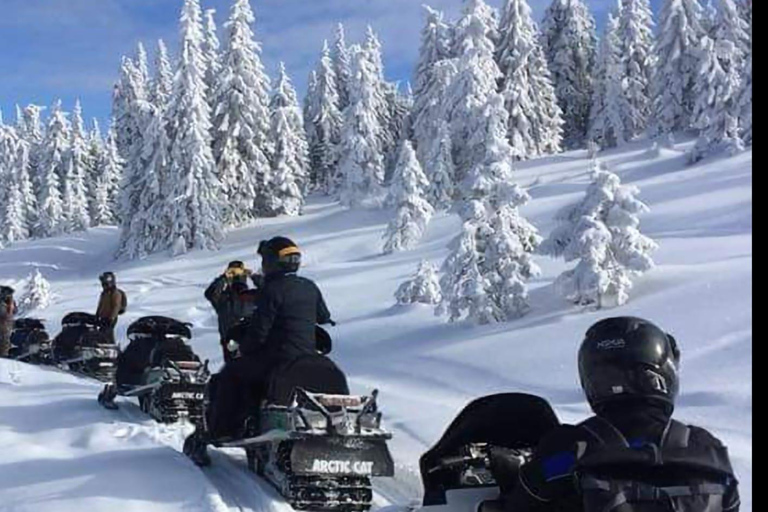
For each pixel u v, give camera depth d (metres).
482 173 18.25
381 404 10.56
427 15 58.44
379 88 68.19
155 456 7.41
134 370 9.85
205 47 57.78
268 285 6.83
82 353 13.93
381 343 17.34
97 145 85.38
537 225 37.19
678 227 30.00
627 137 57.78
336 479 6.34
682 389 9.89
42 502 6.12
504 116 43.84
